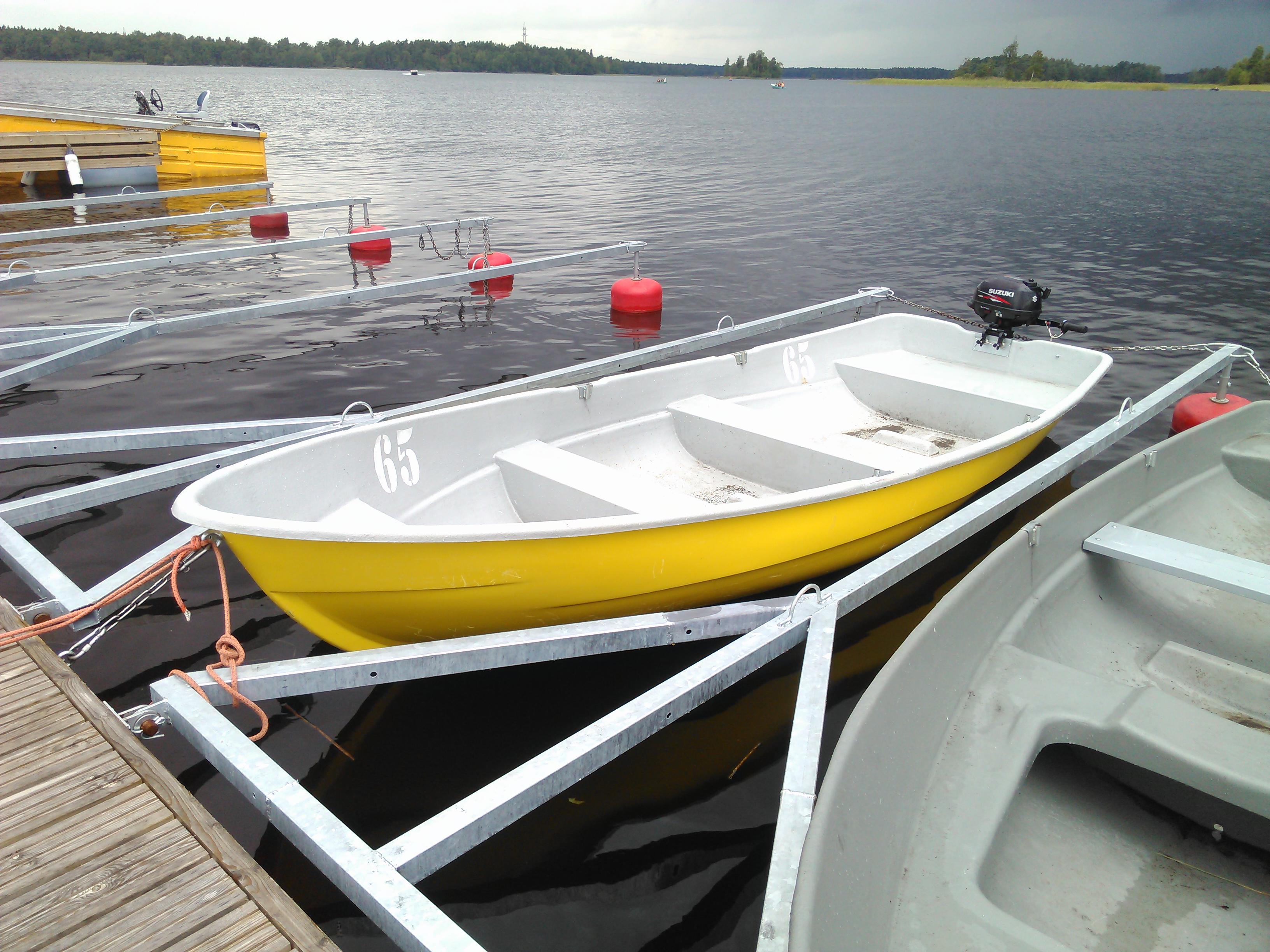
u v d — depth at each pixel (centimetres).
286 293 1017
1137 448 629
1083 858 232
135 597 390
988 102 9756
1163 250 1384
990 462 448
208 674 263
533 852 273
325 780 303
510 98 8894
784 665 372
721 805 295
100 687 346
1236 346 605
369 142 3172
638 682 356
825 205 1864
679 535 320
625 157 2878
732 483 464
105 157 1667
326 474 337
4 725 247
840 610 294
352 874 187
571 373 562
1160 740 227
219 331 859
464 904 254
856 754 189
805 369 582
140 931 183
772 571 370
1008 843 233
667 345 627
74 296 969
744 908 256
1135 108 7712
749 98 10925
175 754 310
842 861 171
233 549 277
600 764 230
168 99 5297
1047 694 251
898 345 644
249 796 221
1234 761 220
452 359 795
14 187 1697
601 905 255
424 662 271
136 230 1382
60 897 191
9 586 407
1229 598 368
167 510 483
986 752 231
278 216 1408
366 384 714
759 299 1060
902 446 524
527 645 278
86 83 7912
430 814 290
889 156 3031
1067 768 263
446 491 394
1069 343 884
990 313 587
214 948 180
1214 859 234
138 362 754
